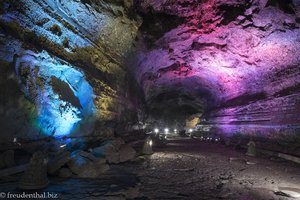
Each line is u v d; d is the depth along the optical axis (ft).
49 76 26.99
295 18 36.06
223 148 55.11
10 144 20.75
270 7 37.24
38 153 16.79
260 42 45.14
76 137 30.78
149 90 88.02
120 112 49.49
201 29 49.65
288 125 41.60
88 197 15.19
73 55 31.73
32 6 23.53
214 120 84.17
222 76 69.21
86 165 21.66
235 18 43.68
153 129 101.86
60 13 28.63
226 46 53.36
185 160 35.45
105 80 41.83
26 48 22.62
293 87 42.63
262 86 54.29
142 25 48.98
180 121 127.54
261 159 39.01
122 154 31.50
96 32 38.19
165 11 46.09
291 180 24.80
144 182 21.20
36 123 24.11
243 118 59.98
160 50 59.62
